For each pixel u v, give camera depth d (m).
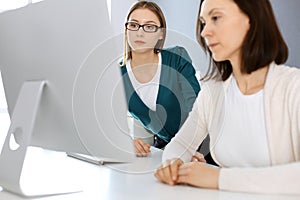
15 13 1.01
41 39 0.94
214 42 1.05
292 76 1.06
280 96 1.07
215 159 1.26
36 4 0.95
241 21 1.04
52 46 0.92
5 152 0.93
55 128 0.99
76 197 0.86
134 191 0.91
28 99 0.95
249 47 1.07
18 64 1.04
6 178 0.90
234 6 1.02
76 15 0.87
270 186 0.86
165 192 0.89
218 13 1.03
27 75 1.02
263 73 1.13
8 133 0.94
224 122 1.21
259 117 1.13
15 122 0.94
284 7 2.54
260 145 1.12
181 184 0.97
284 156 1.07
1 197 0.89
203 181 0.92
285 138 1.06
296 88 1.03
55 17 0.91
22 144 0.91
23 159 0.88
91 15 0.87
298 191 0.84
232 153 1.20
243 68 1.11
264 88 1.10
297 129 1.02
